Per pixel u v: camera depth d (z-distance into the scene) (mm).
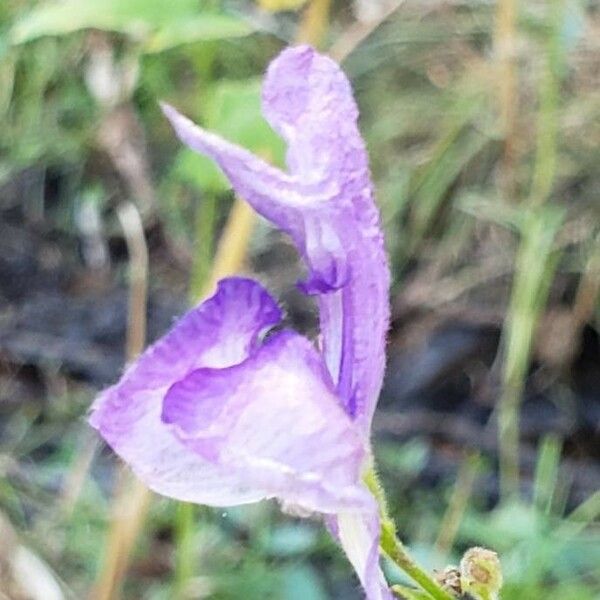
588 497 285
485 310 319
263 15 334
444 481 287
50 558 263
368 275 122
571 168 323
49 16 162
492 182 332
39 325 326
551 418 302
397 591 122
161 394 117
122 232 348
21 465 289
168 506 270
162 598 254
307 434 114
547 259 306
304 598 244
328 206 120
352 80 359
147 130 360
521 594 235
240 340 118
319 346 123
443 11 364
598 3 346
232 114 170
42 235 350
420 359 313
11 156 357
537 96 334
